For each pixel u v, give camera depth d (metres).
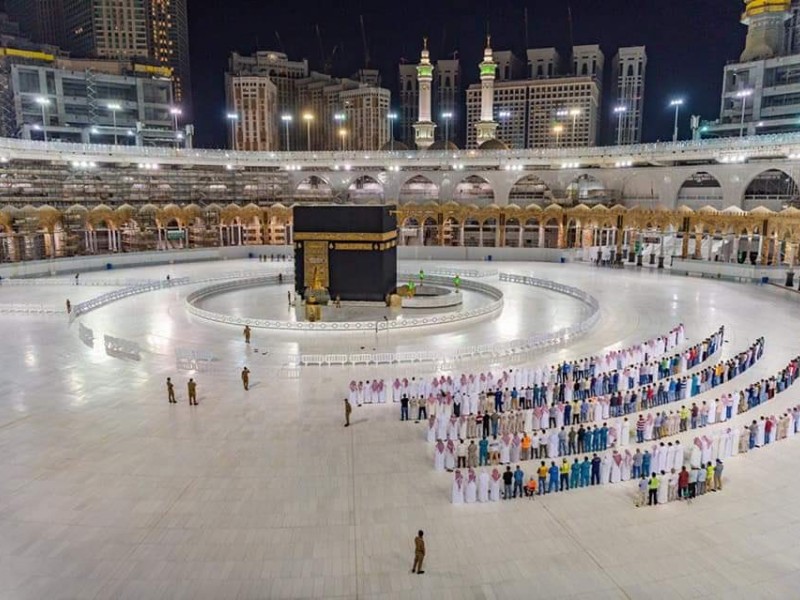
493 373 29.80
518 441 21.86
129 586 15.12
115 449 22.42
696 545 16.89
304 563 16.00
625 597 14.85
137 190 87.31
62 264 64.56
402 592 14.98
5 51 136.25
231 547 16.64
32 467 21.06
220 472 20.70
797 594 14.96
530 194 100.19
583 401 25.47
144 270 67.19
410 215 84.88
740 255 74.88
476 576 15.57
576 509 18.72
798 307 47.03
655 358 33.06
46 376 30.64
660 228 72.06
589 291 54.75
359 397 26.69
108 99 134.38
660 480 18.98
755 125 103.19
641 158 79.56
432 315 44.09
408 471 20.91
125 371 31.45
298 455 21.97
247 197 93.81
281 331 39.59
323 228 47.59
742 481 20.34
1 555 16.31
